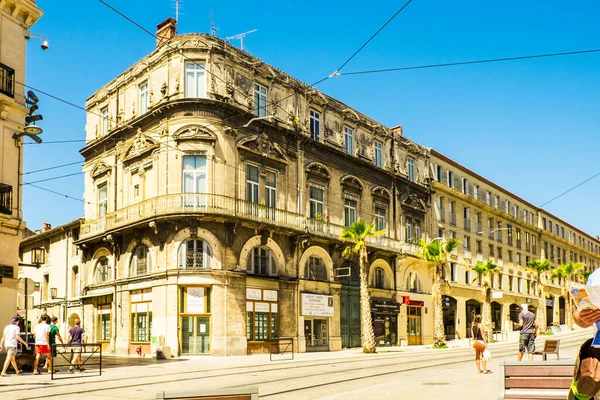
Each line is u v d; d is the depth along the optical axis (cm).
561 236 8462
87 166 4000
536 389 757
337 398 1224
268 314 3397
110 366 2381
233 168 3309
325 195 3934
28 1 2403
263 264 3447
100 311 3744
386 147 4644
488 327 4884
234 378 1788
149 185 3403
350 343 3962
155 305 3203
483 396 1221
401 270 4594
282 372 1977
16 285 2311
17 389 1508
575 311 420
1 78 2286
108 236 3569
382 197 4494
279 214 3509
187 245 3183
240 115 3366
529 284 7144
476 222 5966
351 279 4066
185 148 3225
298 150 3753
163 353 2972
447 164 5550
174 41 3328
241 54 3469
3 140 2295
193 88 3294
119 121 3700
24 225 2345
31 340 2173
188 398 578
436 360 2478
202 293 3150
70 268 4119
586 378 420
